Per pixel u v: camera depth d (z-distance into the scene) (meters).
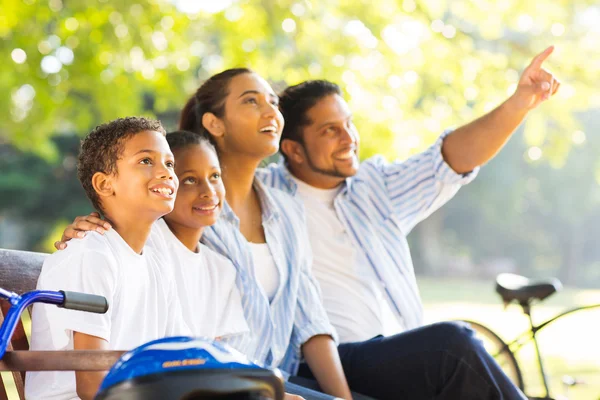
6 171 23.33
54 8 8.72
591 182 30.67
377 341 3.12
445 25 8.13
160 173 2.37
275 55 8.38
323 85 3.55
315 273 3.41
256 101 3.18
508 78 8.16
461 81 8.09
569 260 32.09
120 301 2.31
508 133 3.47
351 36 7.87
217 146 3.20
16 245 24.47
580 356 8.80
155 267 2.46
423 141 7.59
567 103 8.41
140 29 8.62
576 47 8.22
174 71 9.09
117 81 9.16
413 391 3.00
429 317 12.41
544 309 15.19
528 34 8.58
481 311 13.89
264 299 2.96
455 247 32.03
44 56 8.96
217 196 2.83
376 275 3.45
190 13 8.62
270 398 1.68
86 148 2.42
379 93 7.67
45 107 9.23
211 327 2.76
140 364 1.64
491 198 31.02
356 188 3.57
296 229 3.21
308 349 3.09
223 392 1.62
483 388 2.87
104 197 2.39
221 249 2.94
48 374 2.30
